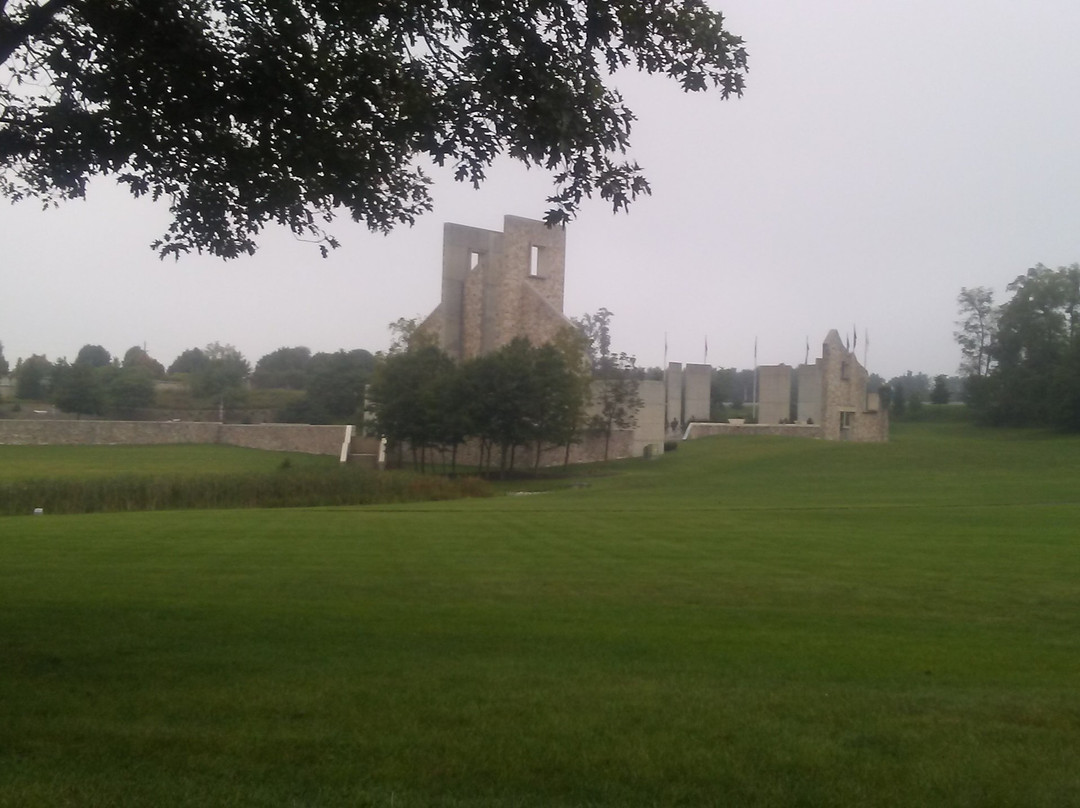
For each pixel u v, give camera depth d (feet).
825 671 28.60
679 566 53.62
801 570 51.93
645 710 23.72
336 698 24.68
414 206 39.37
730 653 31.22
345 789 18.25
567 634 34.27
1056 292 275.39
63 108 35.12
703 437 234.99
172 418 304.71
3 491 113.09
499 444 196.13
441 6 32.86
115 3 33.42
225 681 26.53
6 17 33.06
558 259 221.66
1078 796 18.25
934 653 31.48
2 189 38.78
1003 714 23.59
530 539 68.33
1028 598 43.11
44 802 17.33
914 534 71.56
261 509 108.68
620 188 34.65
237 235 39.11
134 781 18.53
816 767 19.70
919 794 18.31
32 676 27.07
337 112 35.86
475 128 34.58
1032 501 108.99
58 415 300.20
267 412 310.86
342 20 33.55
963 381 319.27
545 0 31.71
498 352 184.55
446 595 43.32
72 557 56.70
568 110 32.32
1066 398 242.37
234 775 18.98
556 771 19.44
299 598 42.01
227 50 34.45
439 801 17.75
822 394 244.01
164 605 39.60
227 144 35.81
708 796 18.24
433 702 24.35
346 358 308.19
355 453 213.25
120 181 37.35
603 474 178.50
